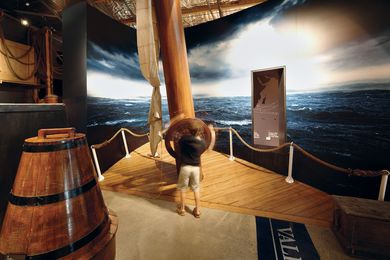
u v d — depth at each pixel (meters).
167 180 4.23
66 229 1.13
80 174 1.26
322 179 3.65
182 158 2.84
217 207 3.10
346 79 3.28
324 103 3.59
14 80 5.15
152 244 2.30
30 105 1.74
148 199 3.46
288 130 4.27
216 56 5.58
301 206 3.05
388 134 2.86
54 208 1.12
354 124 3.21
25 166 1.15
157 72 3.38
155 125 3.68
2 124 1.54
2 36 4.86
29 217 1.09
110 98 5.03
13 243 1.08
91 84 4.38
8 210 1.16
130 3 6.17
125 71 5.59
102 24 4.71
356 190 3.21
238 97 5.25
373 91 2.97
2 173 1.54
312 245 2.26
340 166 3.39
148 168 4.96
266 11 4.44
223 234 2.47
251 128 5.02
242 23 4.94
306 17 3.76
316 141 3.74
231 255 2.12
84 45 4.21
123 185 3.99
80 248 1.18
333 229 2.48
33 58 5.55
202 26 5.79
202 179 4.16
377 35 2.90
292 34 4.01
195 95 6.17
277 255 2.12
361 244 2.07
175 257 2.11
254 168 4.82
